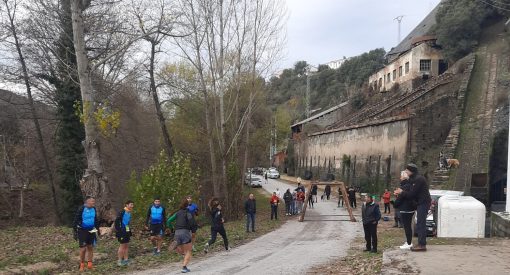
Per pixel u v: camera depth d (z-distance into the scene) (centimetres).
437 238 1215
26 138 3225
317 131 6681
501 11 4384
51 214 3142
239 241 1819
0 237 1717
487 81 3400
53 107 2970
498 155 2523
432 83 4244
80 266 1213
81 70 1958
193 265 1271
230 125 3034
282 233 2083
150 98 3438
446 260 875
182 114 3509
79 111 1986
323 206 3681
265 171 8019
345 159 4847
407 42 6425
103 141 3027
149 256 1434
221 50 2744
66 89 2573
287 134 9025
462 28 4550
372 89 6856
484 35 4566
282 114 9156
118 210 2912
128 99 3056
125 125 3100
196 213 1562
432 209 1739
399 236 1767
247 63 2897
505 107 2842
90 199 1218
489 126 2839
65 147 2605
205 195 3098
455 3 4831
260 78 3017
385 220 2552
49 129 3219
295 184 6291
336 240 1783
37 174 3381
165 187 1927
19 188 3362
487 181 2406
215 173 2753
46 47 2536
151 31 2181
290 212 3086
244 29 2850
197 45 2691
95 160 1939
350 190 3544
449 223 1323
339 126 5684
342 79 10462
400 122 3606
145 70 2944
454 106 3466
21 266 1182
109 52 2517
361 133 4503
